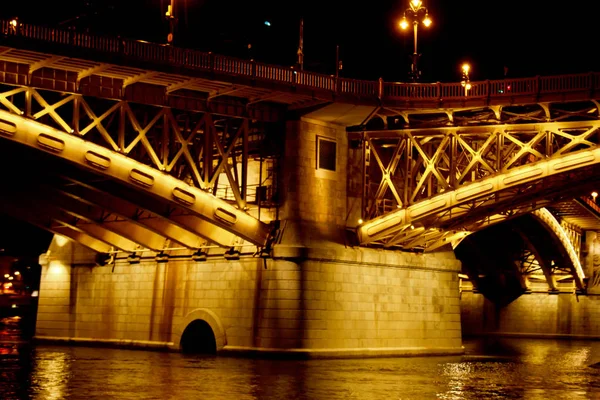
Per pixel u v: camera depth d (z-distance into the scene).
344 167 54.69
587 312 99.69
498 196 53.25
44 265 64.12
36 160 47.16
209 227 52.31
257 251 51.97
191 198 48.47
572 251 94.50
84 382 37.03
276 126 53.12
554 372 47.59
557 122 50.44
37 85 43.62
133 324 58.09
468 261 101.94
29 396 32.12
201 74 45.97
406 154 54.28
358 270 53.97
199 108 49.09
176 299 55.88
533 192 53.91
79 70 44.25
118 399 31.75
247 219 50.59
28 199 55.19
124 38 43.81
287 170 52.06
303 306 50.72
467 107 51.97
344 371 44.25
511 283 104.19
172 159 51.34
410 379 41.19
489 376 44.06
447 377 42.78
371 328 54.19
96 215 55.00
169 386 35.97
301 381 38.84
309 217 52.25
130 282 58.91
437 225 55.31
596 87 48.84
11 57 41.94
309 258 51.09
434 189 59.97
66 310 62.38
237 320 52.31
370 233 54.03
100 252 60.94
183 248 56.12
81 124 52.72
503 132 51.59
